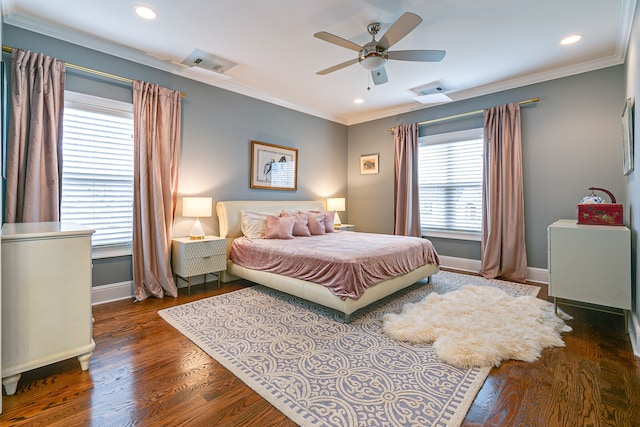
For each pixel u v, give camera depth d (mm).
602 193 3447
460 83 4062
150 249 3287
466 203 4531
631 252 2510
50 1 2363
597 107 3463
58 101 2738
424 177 4965
